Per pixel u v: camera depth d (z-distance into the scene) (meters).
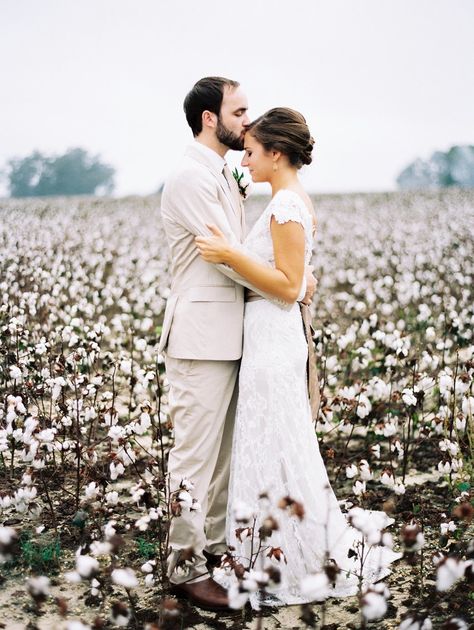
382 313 8.16
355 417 4.79
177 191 2.86
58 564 3.05
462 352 6.12
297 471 2.97
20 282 6.63
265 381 2.93
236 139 2.99
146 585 2.95
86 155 48.84
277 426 2.94
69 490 3.80
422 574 2.95
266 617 2.76
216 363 2.90
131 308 7.07
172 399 2.98
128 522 3.48
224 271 2.84
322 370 5.15
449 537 3.24
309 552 2.94
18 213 18.61
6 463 4.12
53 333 5.25
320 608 2.83
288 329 2.97
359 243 14.91
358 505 3.34
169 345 2.97
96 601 2.79
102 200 28.12
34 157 47.75
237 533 2.57
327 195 31.30
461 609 2.76
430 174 49.09
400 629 2.32
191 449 2.92
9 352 4.32
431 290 8.94
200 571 2.86
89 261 10.23
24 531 3.35
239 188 3.25
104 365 4.70
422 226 17.58
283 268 2.85
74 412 4.14
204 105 2.92
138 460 4.29
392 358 4.64
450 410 4.32
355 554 2.67
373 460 4.45
